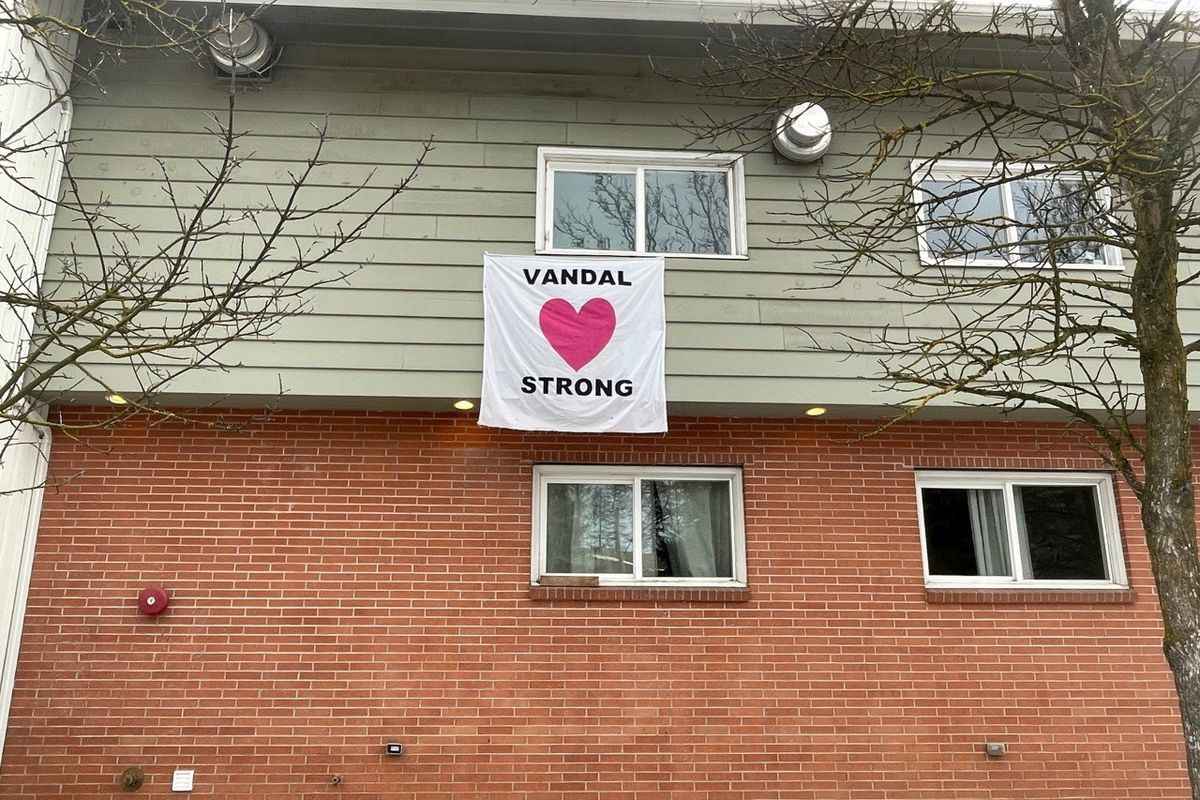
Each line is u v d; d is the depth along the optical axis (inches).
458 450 289.0
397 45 300.5
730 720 274.5
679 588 283.4
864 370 285.9
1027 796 275.6
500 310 275.7
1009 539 302.5
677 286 288.5
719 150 285.4
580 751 269.4
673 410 288.2
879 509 294.5
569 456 291.1
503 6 285.0
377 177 291.1
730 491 299.7
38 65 269.7
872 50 250.7
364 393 273.0
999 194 314.7
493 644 275.4
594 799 266.4
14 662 262.1
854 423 300.8
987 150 311.0
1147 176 188.7
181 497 279.1
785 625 282.7
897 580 289.1
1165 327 190.4
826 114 297.4
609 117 305.0
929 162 223.9
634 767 269.4
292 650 270.8
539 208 295.3
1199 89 232.5
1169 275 192.7
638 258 291.7
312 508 281.4
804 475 295.3
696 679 276.8
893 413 292.2
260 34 286.0
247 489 281.3
